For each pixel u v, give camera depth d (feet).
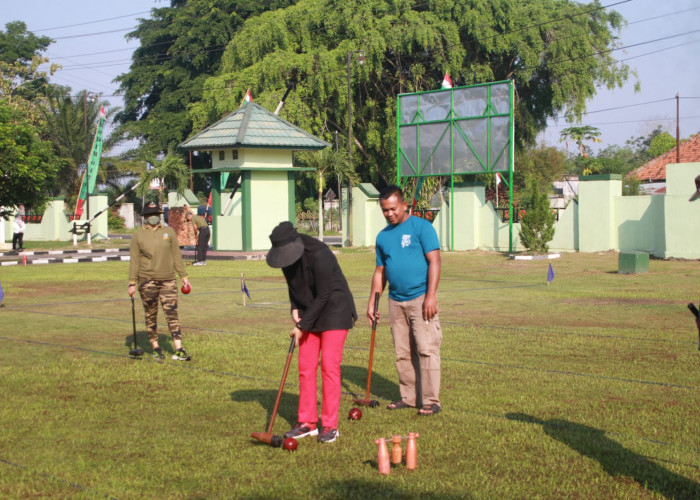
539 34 141.90
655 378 26.05
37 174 101.24
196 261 80.48
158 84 207.00
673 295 49.80
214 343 33.55
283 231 19.90
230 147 90.89
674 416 21.36
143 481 16.67
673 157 149.07
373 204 106.11
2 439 19.81
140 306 47.03
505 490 16.02
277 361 29.68
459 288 55.72
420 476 16.94
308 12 142.41
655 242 83.25
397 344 22.71
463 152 92.48
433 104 94.63
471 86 91.04
